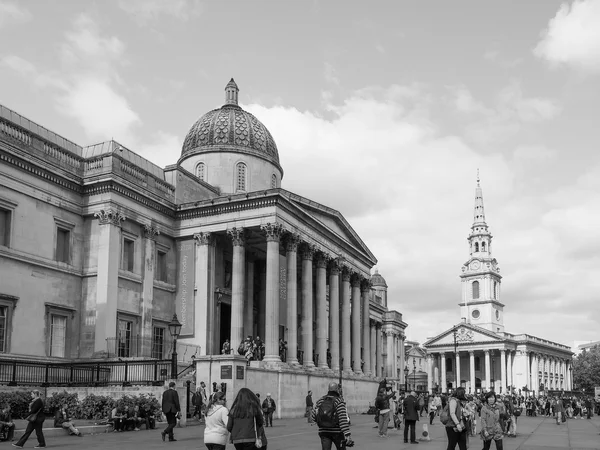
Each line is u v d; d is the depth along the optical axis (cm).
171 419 2634
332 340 6103
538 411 8712
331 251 6122
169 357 4916
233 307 4953
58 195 4466
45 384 3722
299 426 3856
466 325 15712
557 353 18300
